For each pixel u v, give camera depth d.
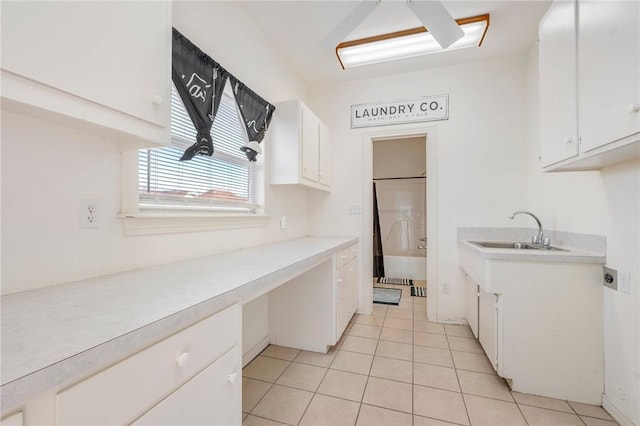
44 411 0.49
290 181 2.32
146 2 0.99
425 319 2.95
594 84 1.26
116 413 0.60
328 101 3.26
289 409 1.55
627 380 1.43
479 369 1.96
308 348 2.26
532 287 1.71
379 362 2.06
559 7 1.57
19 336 0.58
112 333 0.60
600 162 1.48
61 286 0.96
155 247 1.35
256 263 1.42
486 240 2.74
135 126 0.96
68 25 0.76
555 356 1.67
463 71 2.83
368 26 2.22
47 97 0.73
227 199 1.96
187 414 0.78
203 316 0.85
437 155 2.90
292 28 2.28
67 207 1.00
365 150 3.14
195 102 1.47
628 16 1.05
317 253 1.79
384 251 5.11
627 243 1.44
